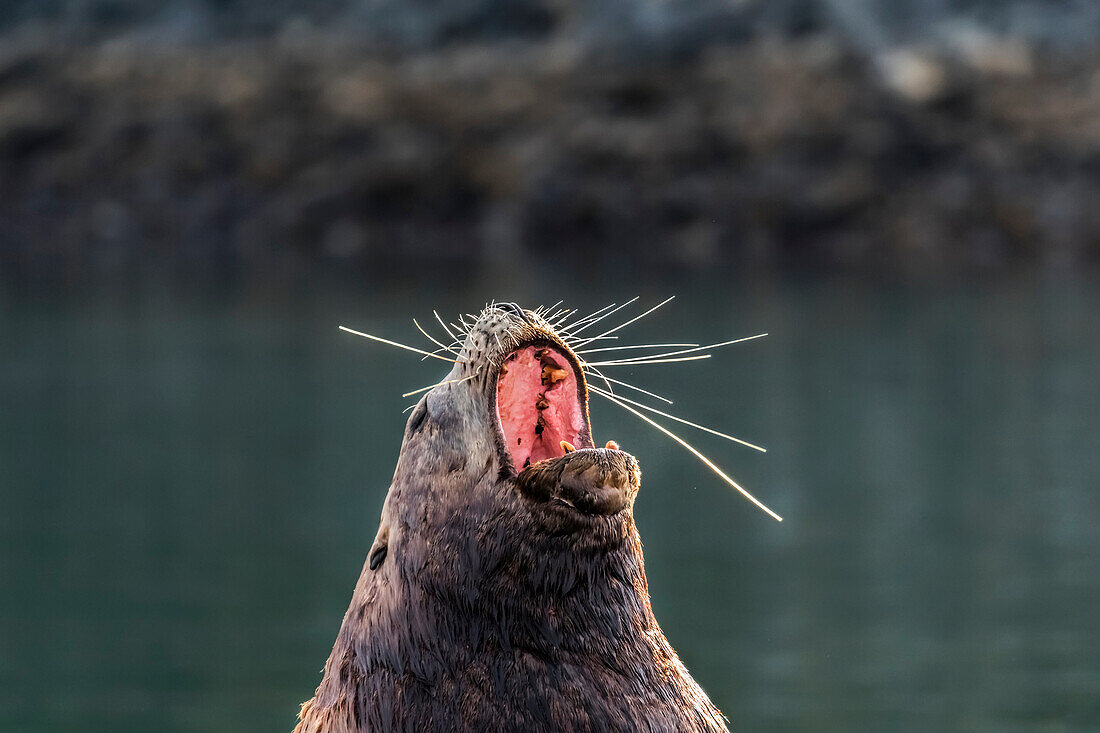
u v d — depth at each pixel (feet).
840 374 396.57
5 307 552.82
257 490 269.03
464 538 49.70
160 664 164.04
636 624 49.60
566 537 48.32
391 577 51.29
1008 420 328.08
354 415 347.36
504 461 49.83
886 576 201.77
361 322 493.36
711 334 463.83
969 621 177.27
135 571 211.41
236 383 396.98
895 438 311.27
